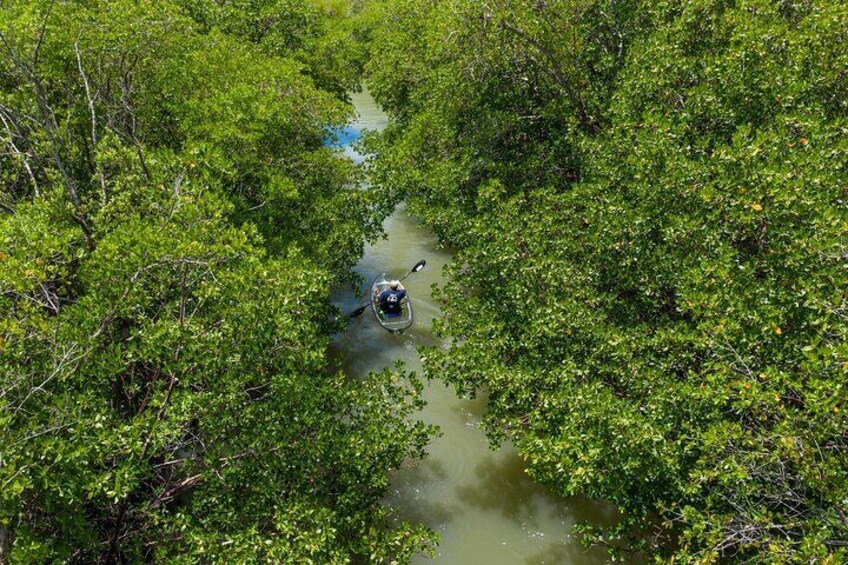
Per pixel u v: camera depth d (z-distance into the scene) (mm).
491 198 14312
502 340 11508
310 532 8297
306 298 11102
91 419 7422
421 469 13125
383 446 10023
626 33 16266
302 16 32688
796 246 8148
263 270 9867
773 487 7309
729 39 11977
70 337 8102
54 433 7199
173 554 8922
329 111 19422
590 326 10266
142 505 9000
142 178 11219
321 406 10523
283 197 15602
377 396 11133
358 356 16938
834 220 7762
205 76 17000
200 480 9758
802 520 7281
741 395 7230
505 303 12672
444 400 15125
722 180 9211
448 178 17672
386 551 9180
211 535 8125
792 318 8344
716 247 9227
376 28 43094
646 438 7965
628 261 10516
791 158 8828
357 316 18578
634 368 9336
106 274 8992
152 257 8836
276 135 16453
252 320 9312
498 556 11195
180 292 9969
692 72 12141
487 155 18766
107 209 10500
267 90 17375
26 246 8234
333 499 10211
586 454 8891
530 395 10406
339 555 8484
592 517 11711
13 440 6699
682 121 11156
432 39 20531
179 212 9742
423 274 21375
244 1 30812
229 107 14555
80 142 14320
